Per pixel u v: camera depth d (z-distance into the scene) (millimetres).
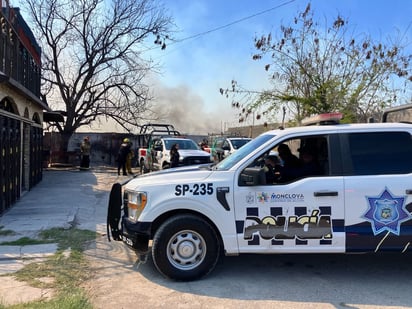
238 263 5625
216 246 4969
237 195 4902
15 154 10812
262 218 4879
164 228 4898
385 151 5008
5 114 9344
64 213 9219
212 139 32375
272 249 4879
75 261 5621
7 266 5371
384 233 4820
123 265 5535
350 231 4836
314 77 12469
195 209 4922
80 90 26500
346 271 5344
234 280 4977
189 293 4562
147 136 24219
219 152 21781
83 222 8422
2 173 9102
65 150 26469
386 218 4832
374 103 12398
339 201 4840
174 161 16578
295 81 12758
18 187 11352
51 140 26281
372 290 4699
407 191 4828
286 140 5113
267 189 4883
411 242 4824
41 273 5105
